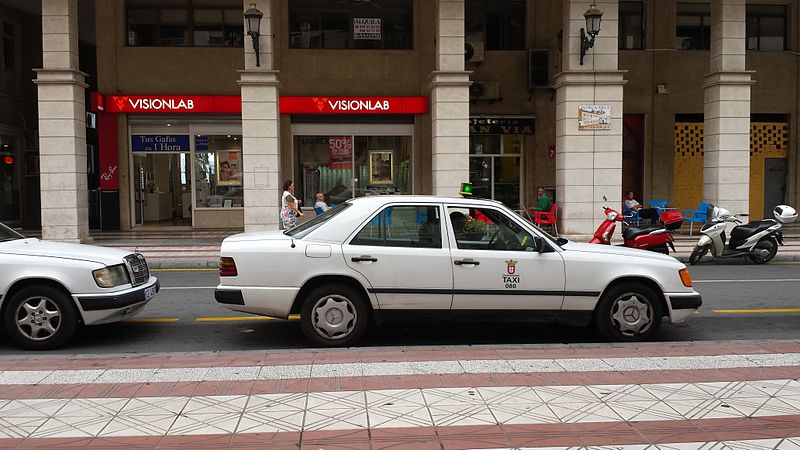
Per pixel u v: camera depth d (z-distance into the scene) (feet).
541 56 70.79
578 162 56.80
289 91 70.13
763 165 75.87
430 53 71.05
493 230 22.77
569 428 14.21
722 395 16.33
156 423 14.51
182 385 17.12
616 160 56.85
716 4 60.13
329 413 15.06
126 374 18.10
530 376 17.88
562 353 20.42
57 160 55.47
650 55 72.74
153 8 69.67
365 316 22.18
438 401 15.84
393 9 71.20
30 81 78.38
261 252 21.94
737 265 46.57
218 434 13.88
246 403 15.74
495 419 14.70
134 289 23.70
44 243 25.17
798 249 53.21
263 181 56.44
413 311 22.24
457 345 22.57
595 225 56.85
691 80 73.51
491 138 72.90
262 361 19.49
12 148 75.92
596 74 56.39
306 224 24.06
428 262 22.04
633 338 23.03
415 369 18.52
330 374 18.06
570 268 22.52
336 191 71.31
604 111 56.65
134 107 68.23
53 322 22.41
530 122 72.02
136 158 71.00
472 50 70.64
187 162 71.20
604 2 56.29
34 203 79.51
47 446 13.32
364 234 22.34
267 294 21.88
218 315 28.55
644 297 23.02
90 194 73.00
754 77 74.64
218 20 70.18
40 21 78.64
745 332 25.36
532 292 22.40
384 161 71.56
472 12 71.56
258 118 56.13
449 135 56.65
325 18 70.69
